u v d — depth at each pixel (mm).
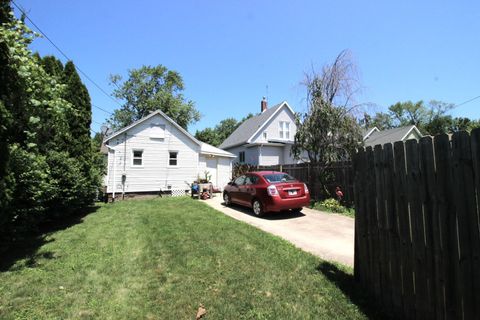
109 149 13891
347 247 5164
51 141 7078
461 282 2070
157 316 2855
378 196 3074
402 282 2689
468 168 2029
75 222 7516
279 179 8367
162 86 33469
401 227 2703
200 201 12016
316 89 11219
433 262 2330
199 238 5633
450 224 2174
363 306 2992
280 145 22359
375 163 3137
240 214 8727
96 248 5055
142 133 14727
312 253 4801
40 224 6984
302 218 7910
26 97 4750
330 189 10430
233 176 19672
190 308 2996
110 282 3623
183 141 15836
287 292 3314
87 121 9336
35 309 2959
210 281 3637
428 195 2379
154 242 5395
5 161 4238
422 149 2451
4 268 4094
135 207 10242
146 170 14750
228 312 2906
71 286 3504
